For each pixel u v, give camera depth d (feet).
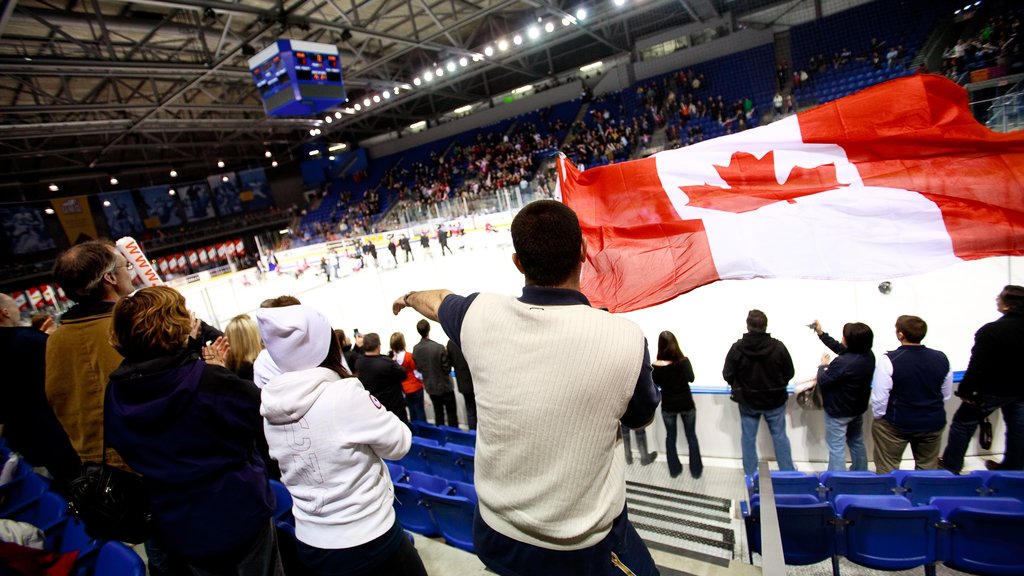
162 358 5.89
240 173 143.54
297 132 142.61
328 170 157.79
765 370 16.70
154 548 7.22
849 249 13.33
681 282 15.01
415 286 60.70
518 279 56.65
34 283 106.32
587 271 16.65
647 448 21.59
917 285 29.99
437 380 23.66
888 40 78.28
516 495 4.17
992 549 10.32
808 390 17.46
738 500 17.03
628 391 4.13
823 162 14.37
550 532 4.08
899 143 13.32
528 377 4.13
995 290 27.66
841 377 15.64
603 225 16.92
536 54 112.57
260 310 6.24
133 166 125.18
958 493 12.60
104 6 56.34
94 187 122.42
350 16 72.90
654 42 100.83
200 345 10.16
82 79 73.05
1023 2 67.36
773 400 16.89
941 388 14.71
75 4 54.24
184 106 85.66
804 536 11.74
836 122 14.10
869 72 77.71
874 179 13.52
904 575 12.41
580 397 4.01
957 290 28.48
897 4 77.36
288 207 155.22
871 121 13.55
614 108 108.47
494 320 4.48
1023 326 13.47
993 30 61.67
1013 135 12.07
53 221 110.32
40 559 8.71
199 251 130.11
